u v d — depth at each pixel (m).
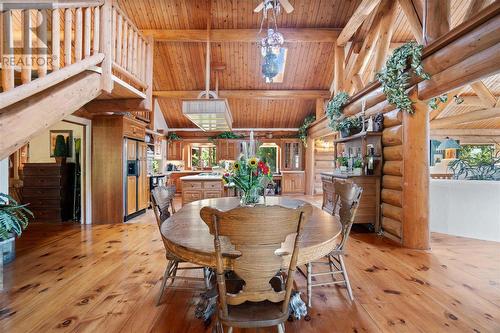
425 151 3.57
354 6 5.99
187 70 7.83
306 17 6.20
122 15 3.45
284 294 1.43
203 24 6.32
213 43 6.97
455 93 6.50
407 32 5.80
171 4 5.95
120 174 5.13
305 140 9.80
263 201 2.84
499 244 3.80
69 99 2.61
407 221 3.66
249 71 7.82
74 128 5.58
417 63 3.15
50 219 5.20
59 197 5.20
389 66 3.60
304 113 9.88
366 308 2.14
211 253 1.42
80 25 2.70
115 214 5.13
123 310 2.12
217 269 1.35
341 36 5.94
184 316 2.04
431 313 2.06
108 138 5.13
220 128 6.69
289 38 6.29
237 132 10.50
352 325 1.92
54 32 2.34
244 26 6.34
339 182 2.58
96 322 1.95
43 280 2.63
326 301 2.25
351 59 6.52
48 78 2.24
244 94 8.39
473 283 2.56
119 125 5.12
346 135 5.32
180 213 2.40
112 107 4.35
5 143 2.05
